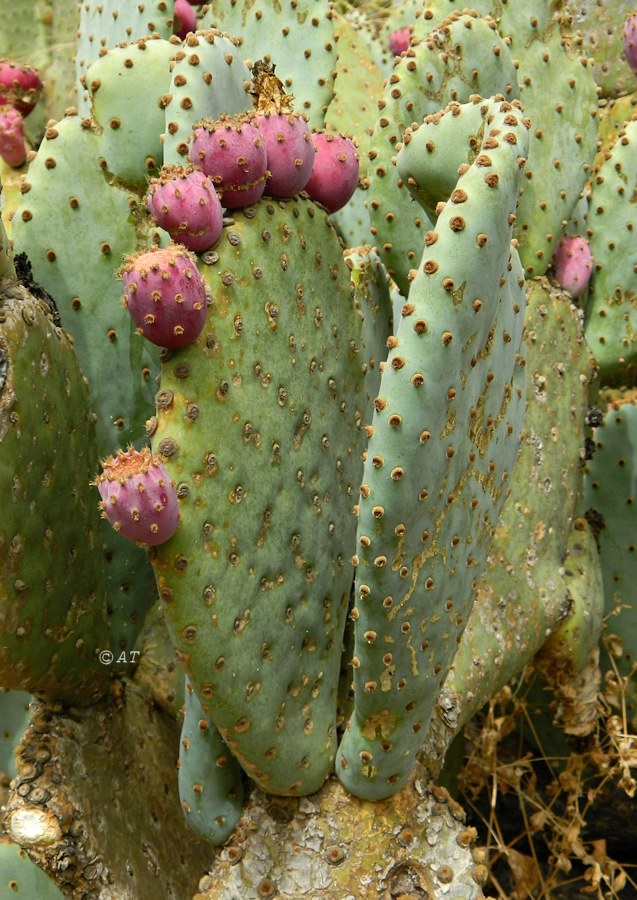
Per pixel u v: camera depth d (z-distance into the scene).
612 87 2.20
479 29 1.56
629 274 1.74
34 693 1.44
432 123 1.40
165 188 1.26
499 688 1.61
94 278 1.48
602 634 1.79
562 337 1.68
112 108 1.46
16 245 1.47
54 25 2.52
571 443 1.69
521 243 1.68
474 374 1.30
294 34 1.75
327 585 1.39
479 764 1.73
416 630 1.32
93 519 1.45
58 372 1.38
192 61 1.34
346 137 1.39
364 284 1.47
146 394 1.51
